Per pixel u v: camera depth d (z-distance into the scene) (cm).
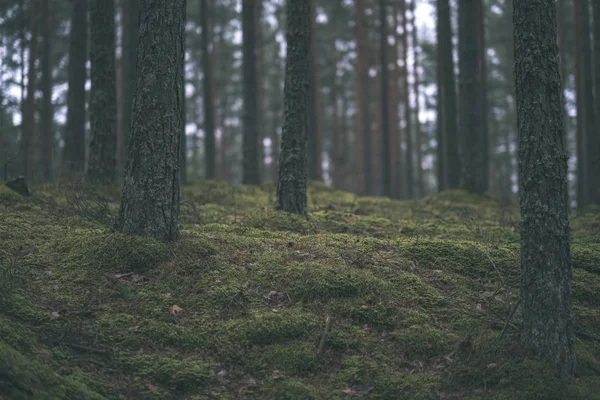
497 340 512
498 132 3591
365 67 2691
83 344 473
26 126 1873
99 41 1063
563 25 2303
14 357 404
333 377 480
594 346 539
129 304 534
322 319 542
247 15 1683
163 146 625
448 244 720
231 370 482
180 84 645
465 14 1402
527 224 503
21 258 586
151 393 443
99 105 1057
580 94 1856
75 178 1064
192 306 542
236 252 650
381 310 560
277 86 3928
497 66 3294
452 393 465
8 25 2147
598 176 1430
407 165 2798
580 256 715
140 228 618
